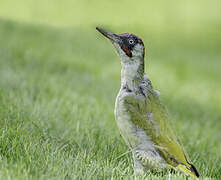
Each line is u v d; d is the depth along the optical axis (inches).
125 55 285.0
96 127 362.3
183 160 264.8
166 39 1259.8
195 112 577.3
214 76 865.5
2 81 451.2
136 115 269.0
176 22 1526.8
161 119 273.6
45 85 480.7
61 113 387.9
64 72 603.8
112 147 316.2
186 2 1852.9
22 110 348.8
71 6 1524.4
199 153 354.0
